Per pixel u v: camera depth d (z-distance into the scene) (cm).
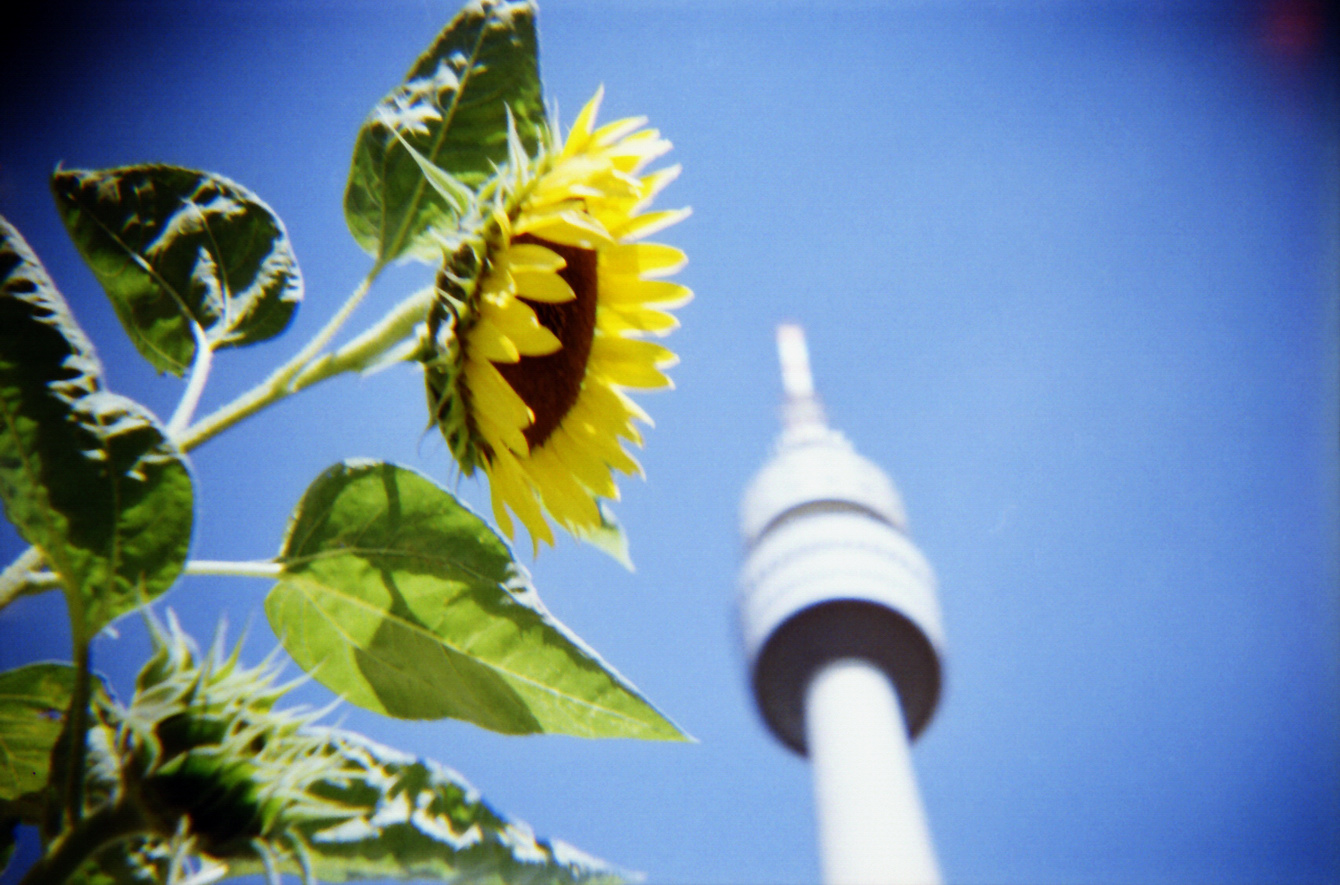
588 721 237
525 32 313
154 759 160
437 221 285
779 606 6906
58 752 168
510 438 270
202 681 168
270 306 268
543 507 315
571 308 319
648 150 303
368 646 241
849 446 7944
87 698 173
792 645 6888
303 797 170
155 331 258
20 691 227
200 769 161
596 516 317
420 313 268
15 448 189
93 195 258
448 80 302
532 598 236
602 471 321
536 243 298
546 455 320
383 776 226
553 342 268
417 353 269
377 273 279
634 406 325
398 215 285
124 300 258
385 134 290
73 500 189
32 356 192
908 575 6994
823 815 6444
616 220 321
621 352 327
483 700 239
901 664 6806
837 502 7362
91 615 185
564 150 300
